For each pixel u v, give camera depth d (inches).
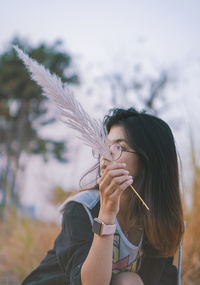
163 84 354.3
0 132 513.7
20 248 140.9
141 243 67.9
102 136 54.6
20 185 171.5
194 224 124.0
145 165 64.0
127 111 66.3
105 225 53.5
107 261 53.7
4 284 126.5
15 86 477.4
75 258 57.1
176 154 68.0
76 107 53.2
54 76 53.3
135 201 65.2
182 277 118.6
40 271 64.9
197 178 127.1
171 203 66.7
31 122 496.1
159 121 66.9
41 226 148.2
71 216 61.5
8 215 161.9
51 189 151.9
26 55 52.8
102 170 55.9
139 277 65.6
